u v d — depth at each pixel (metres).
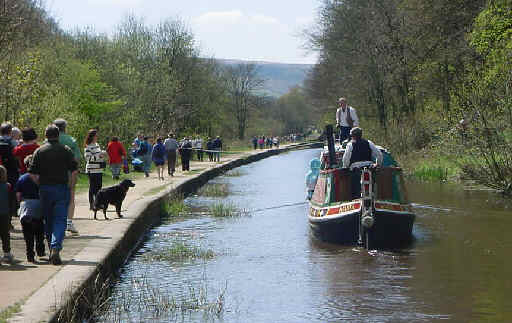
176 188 23.92
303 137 142.88
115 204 15.33
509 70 22.05
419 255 13.24
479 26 29.44
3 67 22.95
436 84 36.78
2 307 7.45
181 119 59.34
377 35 41.12
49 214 10.20
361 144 14.59
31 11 24.23
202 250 14.05
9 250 10.03
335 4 45.41
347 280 11.22
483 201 21.25
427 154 32.53
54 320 7.12
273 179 36.00
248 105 109.69
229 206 21.17
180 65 59.38
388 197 14.88
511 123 21.34
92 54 46.06
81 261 10.16
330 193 15.12
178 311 9.32
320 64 51.44
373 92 44.78
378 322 8.80
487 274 11.52
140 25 57.91
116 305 9.58
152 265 12.59
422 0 36.31
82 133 32.25
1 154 12.48
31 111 24.77
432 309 9.38
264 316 9.12
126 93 45.09
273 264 12.60
